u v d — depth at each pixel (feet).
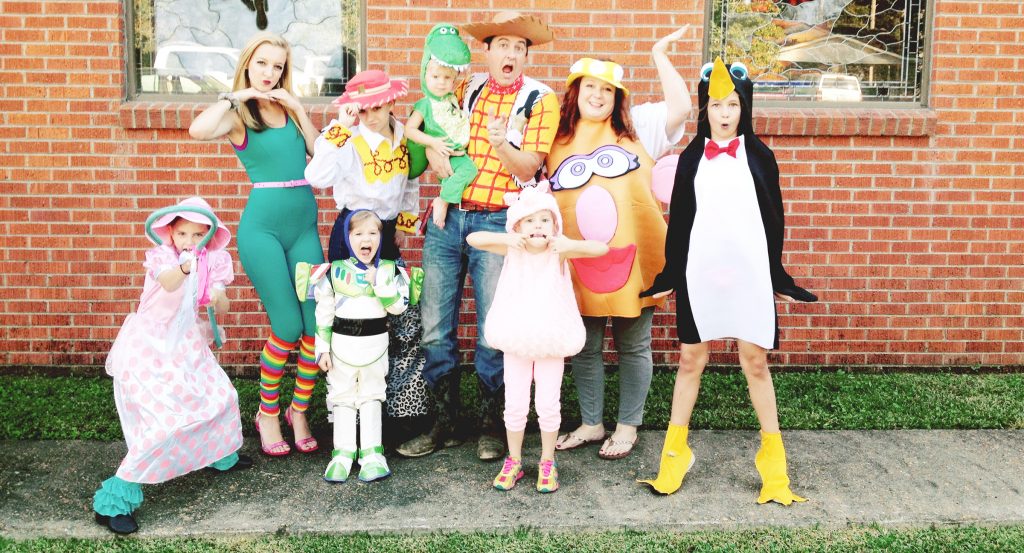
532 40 13.37
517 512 11.68
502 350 12.25
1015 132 17.67
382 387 13.15
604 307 13.03
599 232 12.89
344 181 12.93
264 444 13.76
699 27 17.28
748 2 17.83
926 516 11.54
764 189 11.85
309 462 13.48
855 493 12.26
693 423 14.99
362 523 11.31
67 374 17.54
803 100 18.11
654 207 13.25
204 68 17.65
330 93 17.76
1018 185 17.78
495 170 13.17
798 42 17.95
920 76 18.01
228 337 17.75
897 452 13.75
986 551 10.73
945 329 18.10
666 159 12.88
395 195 13.24
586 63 12.90
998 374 17.84
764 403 12.09
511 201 12.33
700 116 12.23
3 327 17.52
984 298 18.04
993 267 17.97
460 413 15.02
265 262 13.11
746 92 11.85
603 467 13.28
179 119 16.93
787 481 12.07
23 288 17.44
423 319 13.78
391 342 13.88
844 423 14.92
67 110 17.04
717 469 13.15
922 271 17.94
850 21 17.93
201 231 12.15
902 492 12.30
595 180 13.00
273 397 13.66
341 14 17.56
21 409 15.29
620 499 12.10
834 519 11.47
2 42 16.87
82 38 16.92
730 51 17.94
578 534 11.19
